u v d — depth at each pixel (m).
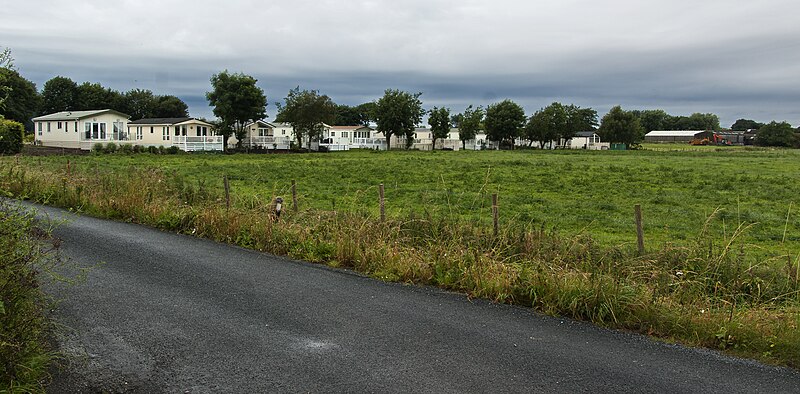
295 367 5.00
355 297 7.20
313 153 61.28
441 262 8.20
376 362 5.14
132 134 61.97
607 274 7.32
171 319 6.16
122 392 4.47
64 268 8.07
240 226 10.72
